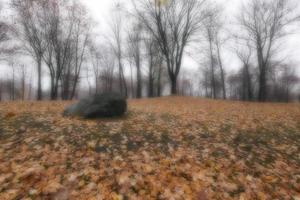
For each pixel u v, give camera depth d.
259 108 10.73
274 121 7.15
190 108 10.21
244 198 2.78
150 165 3.52
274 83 41.50
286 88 44.81
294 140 5.27
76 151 3.95
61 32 22.08
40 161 3.45
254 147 4.71
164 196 2.70
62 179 2.95
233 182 3.16
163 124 6.27
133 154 3.97
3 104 10.03
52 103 11.09
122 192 2.75
